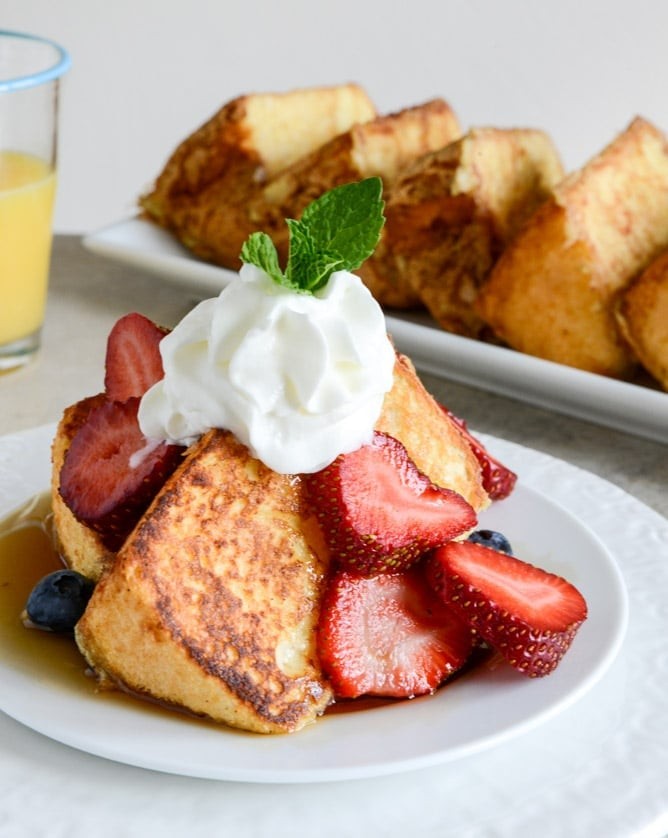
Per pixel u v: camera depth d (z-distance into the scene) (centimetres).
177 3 115
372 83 113
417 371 69
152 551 41
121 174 121
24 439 55
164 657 41
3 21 116
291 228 44
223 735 41
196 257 78
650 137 71
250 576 43
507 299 67
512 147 71
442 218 69
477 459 51
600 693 44
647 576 50
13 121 66
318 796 40
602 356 66
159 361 47
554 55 105
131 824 39
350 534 43
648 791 41
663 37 100
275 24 115
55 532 49
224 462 43
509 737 41
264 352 43
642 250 68
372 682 43
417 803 40
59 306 76
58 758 41
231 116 75
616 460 62
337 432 43
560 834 39
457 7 108
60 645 44
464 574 43
